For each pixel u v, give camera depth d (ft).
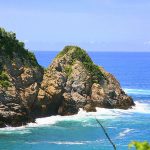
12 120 234.99
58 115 276.00
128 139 215.31
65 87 292.20
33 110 263.29
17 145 196.54
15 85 256.32
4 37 270.26
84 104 291.79
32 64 279.69
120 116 283.38
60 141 207.31
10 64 262.47
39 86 274.36
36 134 221.05
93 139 214.07
